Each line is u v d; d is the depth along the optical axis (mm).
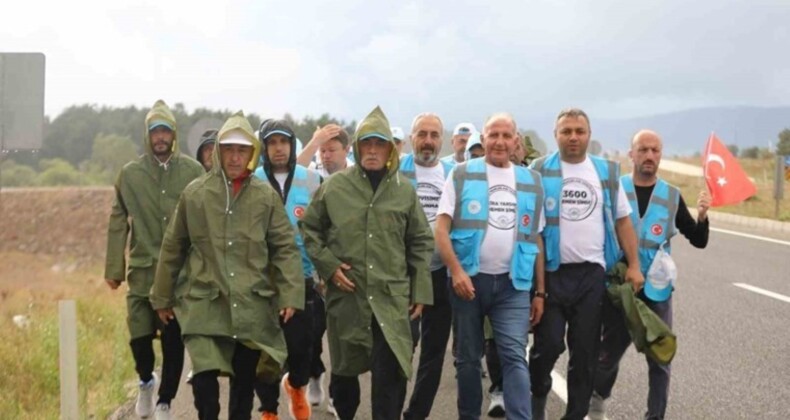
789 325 12391
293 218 8047
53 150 65062
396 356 6844
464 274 7160
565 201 7426
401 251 7082
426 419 8258
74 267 26516
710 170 8336
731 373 9914
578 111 7484
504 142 7320
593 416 8102
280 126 8016
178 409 8680
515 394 7102
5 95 9219
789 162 29859
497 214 7254
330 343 7184
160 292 6852
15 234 33688
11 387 9117
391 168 7090
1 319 12047
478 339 7320
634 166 8000
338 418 7570
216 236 6688
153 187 7844
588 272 7379
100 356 10414
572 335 7445
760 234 23422
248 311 6648
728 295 14641
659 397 7645
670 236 7918
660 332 7316
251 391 6934
